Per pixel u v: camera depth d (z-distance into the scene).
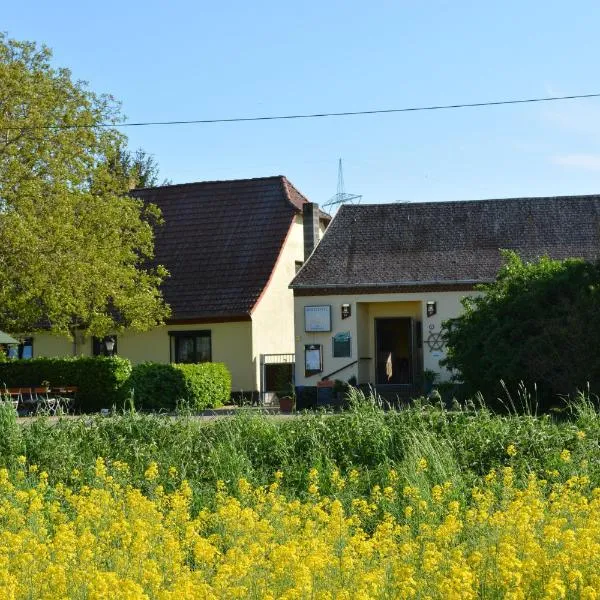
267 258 37.41
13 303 30.73
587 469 13.01
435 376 31.97
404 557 8.20
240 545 9.19
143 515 10.17
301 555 8.12
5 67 30.11
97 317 32.91
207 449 14.48
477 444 14.00
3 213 29.72
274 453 14.34
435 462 12.97
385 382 33.88
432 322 32.38
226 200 40.22
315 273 33.50
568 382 22.34
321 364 32.94
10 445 14.39
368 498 12.66
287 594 6.98
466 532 9.40
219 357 35.84
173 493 12.74
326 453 14.25
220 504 11.75
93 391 31.80
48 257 30.14
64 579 7.48
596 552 7.64
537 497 10.85
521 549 8.12
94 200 32.59
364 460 14.17
